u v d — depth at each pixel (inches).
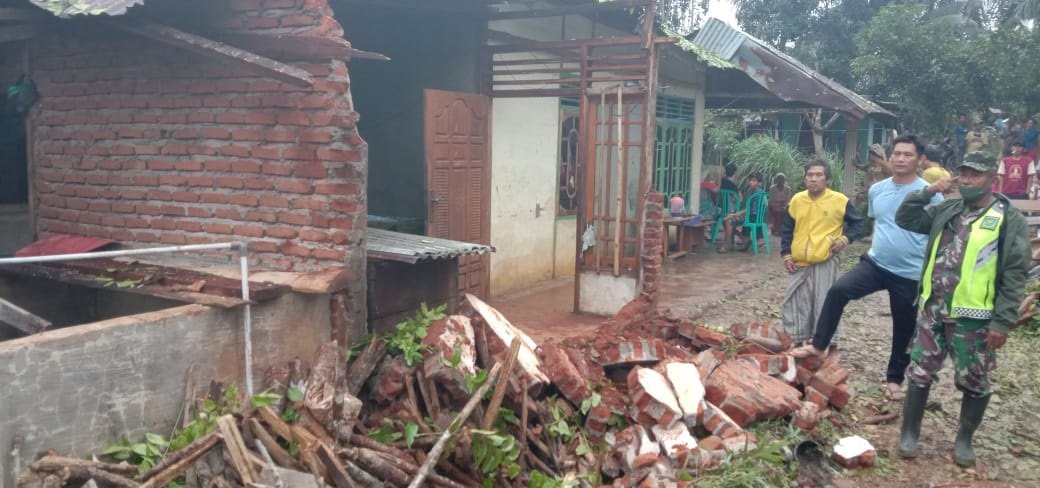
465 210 319.3
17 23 224.1
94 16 193.0
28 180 249.1
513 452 171.6
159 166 222.1
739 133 843.4
